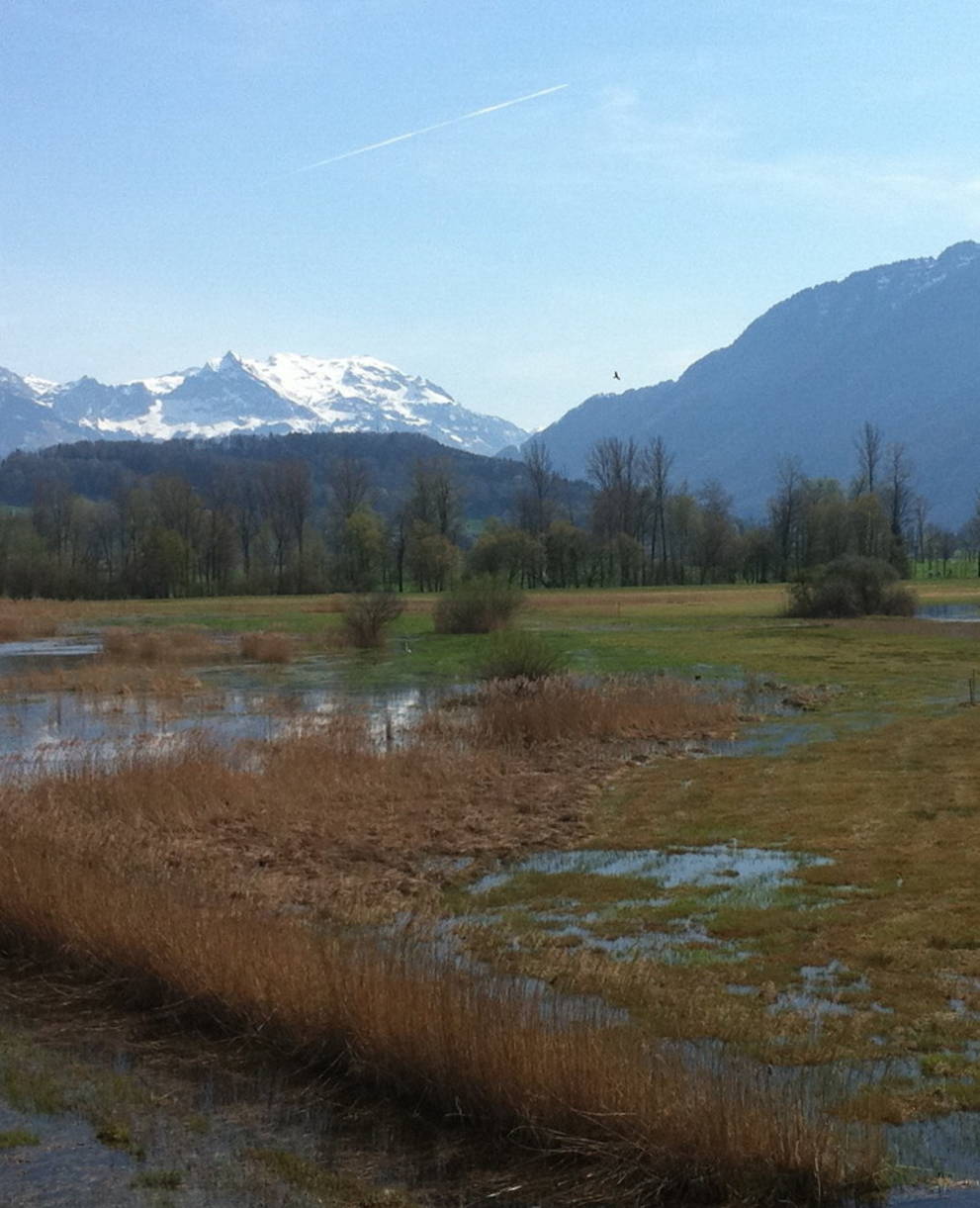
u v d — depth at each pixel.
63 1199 6.90
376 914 12.09
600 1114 7.32
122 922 10.56
